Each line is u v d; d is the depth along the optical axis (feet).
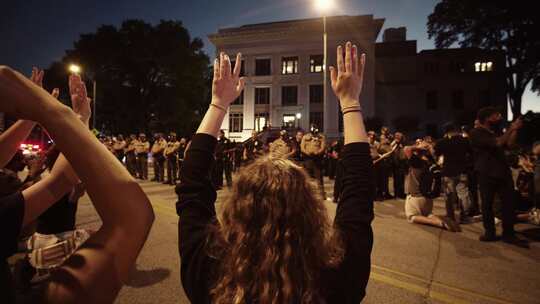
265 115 116.78
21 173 38.93
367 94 106.01
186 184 3.63
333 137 108.58
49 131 2.22
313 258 2.78
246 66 118.52
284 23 118.73
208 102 143.23
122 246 2.29
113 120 125.39
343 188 3.55
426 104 121.60
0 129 3.62
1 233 2.19
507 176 16.48
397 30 130.11
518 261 13.87
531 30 80.89
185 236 3.29
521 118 15.80
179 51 120.37
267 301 2.62
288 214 2.78
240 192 3.02
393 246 15.76
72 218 9.62
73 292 2.13
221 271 2.89
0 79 2.09
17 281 8.88
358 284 2.91
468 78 118.42
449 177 20.36
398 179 32.68
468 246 15.84
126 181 2.40
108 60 116.88
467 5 88.63
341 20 108.17
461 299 10.43
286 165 3.17
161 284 11.19
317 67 112.27
